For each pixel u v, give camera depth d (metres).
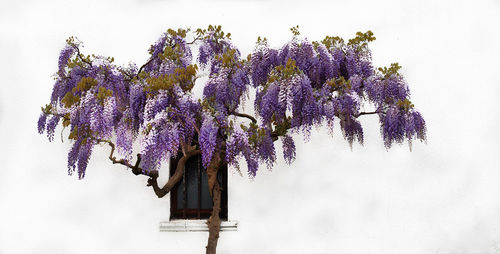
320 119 4.61
